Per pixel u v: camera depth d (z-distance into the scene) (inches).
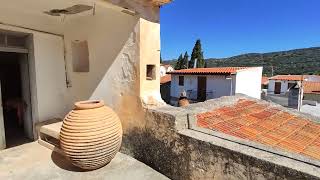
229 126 128.3
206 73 730.8
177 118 106.7
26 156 138.3
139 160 129.4
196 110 148.6
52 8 128.7
